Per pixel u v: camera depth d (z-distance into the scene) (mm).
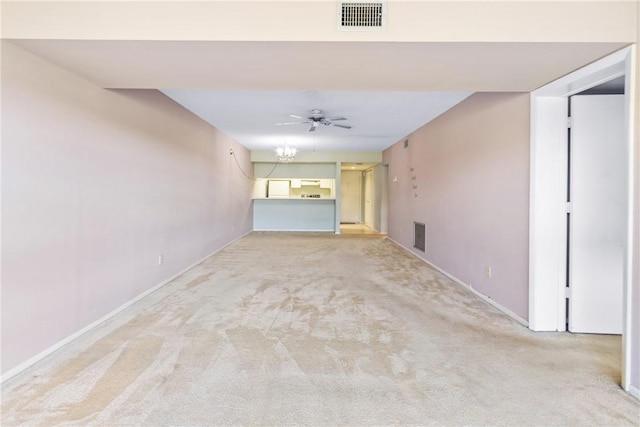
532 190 2982
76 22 2076
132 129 3566
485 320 3221
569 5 2078
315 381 2150
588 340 2799
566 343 2736
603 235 2895
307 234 9766
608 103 2859
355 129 6410
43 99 2410
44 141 2428
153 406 1881
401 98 4332
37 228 2371
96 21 2080
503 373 2266
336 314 3332
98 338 2750
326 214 10742
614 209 2877
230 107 4844
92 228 2959
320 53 2279
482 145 3889
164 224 4348
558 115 2920
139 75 2713
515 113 3254
